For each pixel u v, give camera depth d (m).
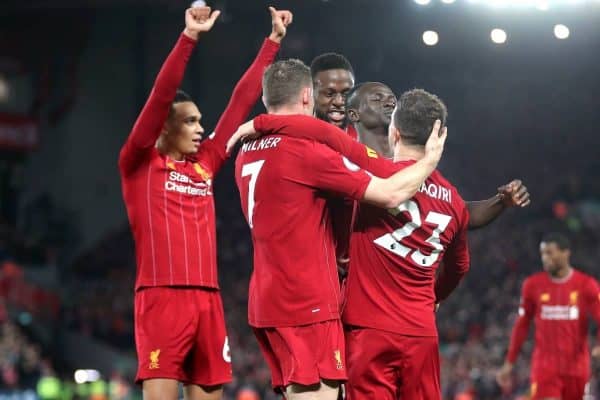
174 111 9.65
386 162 9.07
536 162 60.97
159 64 62.06
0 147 61.09
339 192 8.76
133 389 42.31
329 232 9.09
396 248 9.27
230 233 59.72
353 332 9.37
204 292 9.56
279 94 9.10
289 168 8.84
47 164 62.78
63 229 61.31
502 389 33.12
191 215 9.59
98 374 46.44
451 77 60.38
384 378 9.32
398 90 58.34
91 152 62.31
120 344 51.31
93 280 58.41
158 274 9.38
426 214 9.29
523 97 61.91
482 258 50.97
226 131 10.20
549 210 56.75
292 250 8.83
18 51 61.09
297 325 8.78
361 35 57.75
